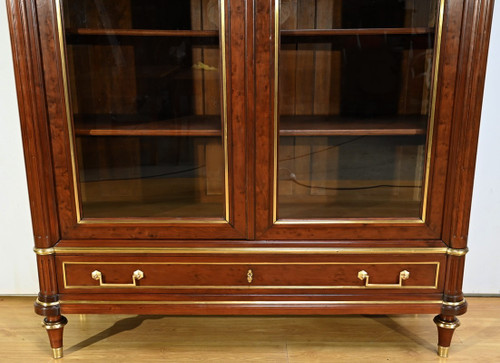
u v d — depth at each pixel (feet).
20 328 4.61
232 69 3.51
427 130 3.67
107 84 3.64
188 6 3.51
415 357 4.15
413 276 3.89
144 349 4.27
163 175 3.80
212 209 3.84
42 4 3.41
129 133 3.73
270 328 4.61
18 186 4.92
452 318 3.99
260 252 3.82
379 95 3.65
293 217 3.84
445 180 3.74
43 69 3.52
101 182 3.83
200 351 4.24
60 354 4.12
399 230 3.85
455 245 3.78
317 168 3.76
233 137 3.65
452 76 3.51
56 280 3.92
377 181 3.78
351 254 3.82
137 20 3.56
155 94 3.67
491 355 4.17
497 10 4.48
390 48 3.58
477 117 3.52
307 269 3.88
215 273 3.90
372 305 3.94
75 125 3.71
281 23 3.48
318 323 4.70
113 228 3.86
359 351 4.24
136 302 3.96
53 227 3.83
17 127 4.76
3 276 5.18
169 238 3.88
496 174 4.87
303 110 3.67
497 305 5.00
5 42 4.56
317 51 3.58
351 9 3.53
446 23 3.41
